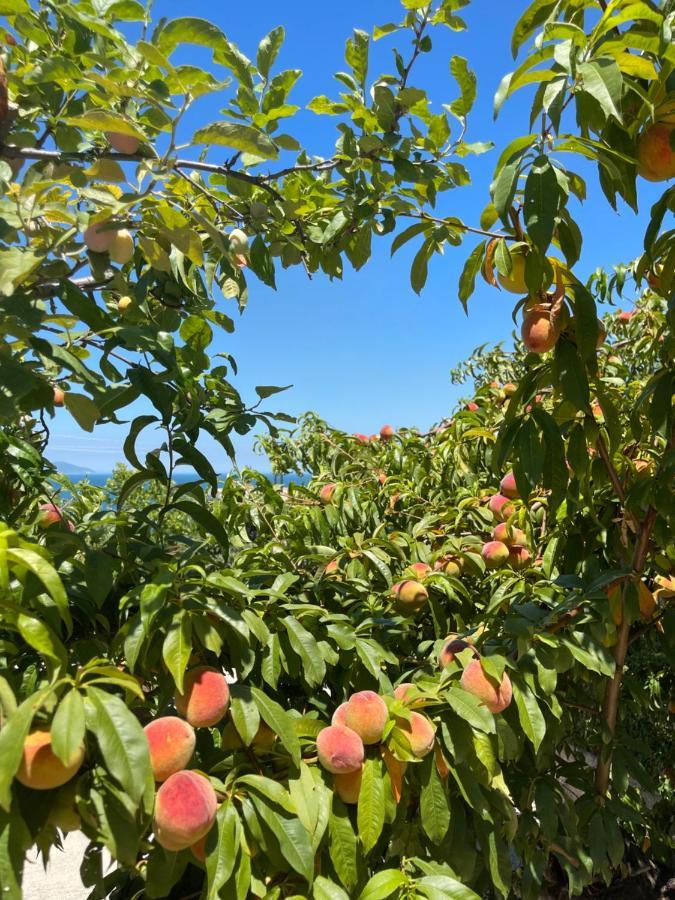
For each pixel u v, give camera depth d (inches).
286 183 85.1
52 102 62.0
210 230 52.9
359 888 50.9
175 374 61.2
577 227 61.0
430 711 55.7
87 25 53.4
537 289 59.7
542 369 69.2
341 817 49.5
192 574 57.6
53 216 49.8
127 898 57.2
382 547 91.9
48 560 38.9
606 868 72.8
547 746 71.2
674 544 77.5
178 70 49.1
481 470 128.3
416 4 70.2
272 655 54.2
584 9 53.0
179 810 38.9
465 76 74.2
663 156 54.8
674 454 65.3
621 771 74.0
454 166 79.3
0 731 32.7
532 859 68.6
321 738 49.5
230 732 51.9
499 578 81.6
